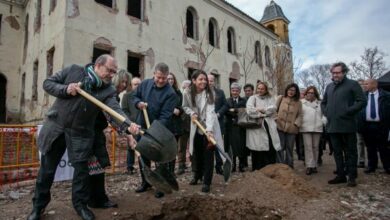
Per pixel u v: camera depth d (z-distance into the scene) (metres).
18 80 15.05
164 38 12.85
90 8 10.10
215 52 16.05
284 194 3.96
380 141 5.60
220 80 16.22
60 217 3.10
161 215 3.49
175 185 3.65
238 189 4.20
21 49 15.15
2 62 14.57
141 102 3.89
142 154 3.12
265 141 5.28
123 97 5.24
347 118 4.56
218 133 4.28
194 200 3.75
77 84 2.85
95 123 3.35
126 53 11.14
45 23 11.43
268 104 5.43
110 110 2.92
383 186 4.63
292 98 5.67
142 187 4.12
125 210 3.37
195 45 14.59
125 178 5.20
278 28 24.33
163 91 3.96
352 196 4.08
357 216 3.30
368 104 5.70
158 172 3.56
